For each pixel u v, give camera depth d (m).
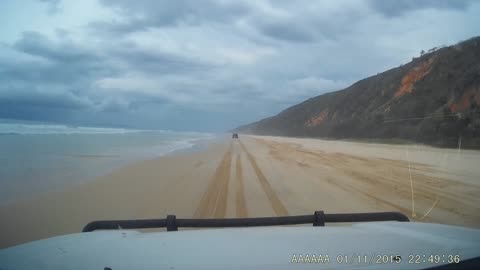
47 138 34.28
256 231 2.77
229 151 26.91
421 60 47.28
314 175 13.15
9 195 9.01
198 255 2.10
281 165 16.69
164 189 10.09
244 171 14.30
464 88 31.62
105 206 7.88
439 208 7.68
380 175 12.96
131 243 2.37
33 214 7.10
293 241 2.40
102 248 2.25
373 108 54.00
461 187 10.26
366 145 33.84
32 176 12.16
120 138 44.16
